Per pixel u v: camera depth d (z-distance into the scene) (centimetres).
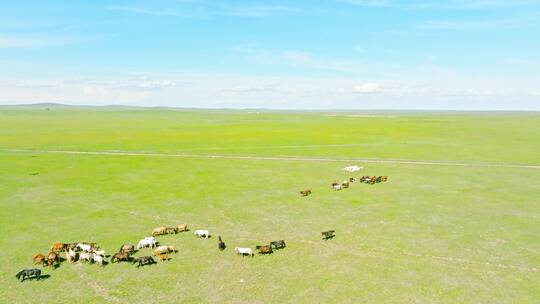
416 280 2969
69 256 3331
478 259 3322
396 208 4741
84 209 4769
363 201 5044
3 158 8062
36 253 3491
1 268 3194
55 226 4175
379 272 3105
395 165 7412
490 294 2758
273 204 4941
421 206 4819
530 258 3331
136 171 6931
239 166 7350
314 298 2728
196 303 2675
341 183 5816
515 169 6981
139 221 4347
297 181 6159
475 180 6166
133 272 3138
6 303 2673
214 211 4678
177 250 3559
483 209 4694
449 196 5253
